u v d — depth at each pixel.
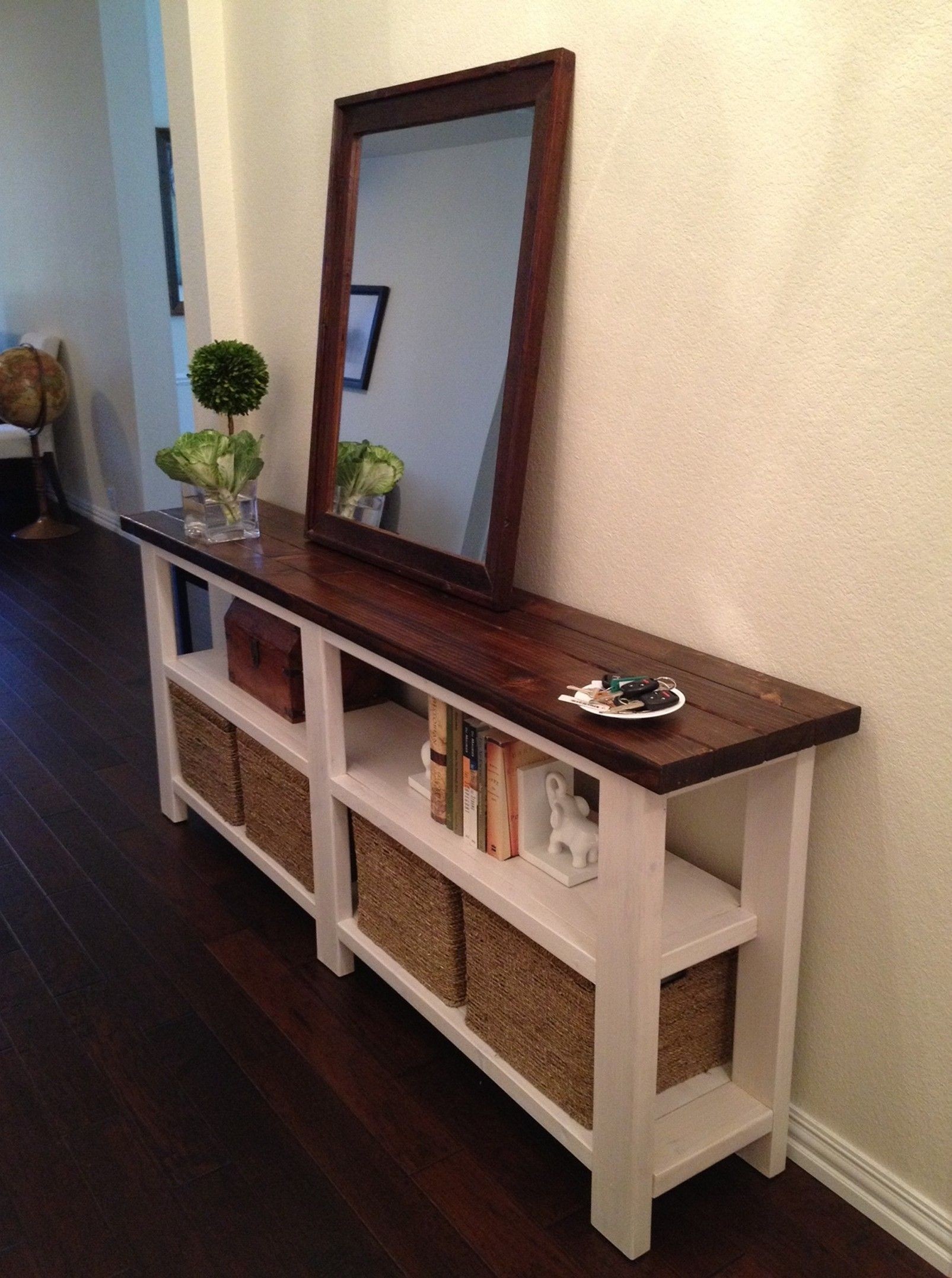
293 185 2.47
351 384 2.23
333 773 2.04
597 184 1.72
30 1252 1.55
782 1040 1.62
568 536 1.93
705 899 1.65
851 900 1.56
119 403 5.51
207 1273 1.52
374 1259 1.54
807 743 1.43
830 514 1.48
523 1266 1.53
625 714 1.40
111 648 4.09
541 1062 1.67
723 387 1.59
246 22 2.51
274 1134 1.77
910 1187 1.57
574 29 1.70
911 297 1.33
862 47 1.32
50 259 5.93
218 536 2.37
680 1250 1.56
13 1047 1.97
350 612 1.87
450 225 1.92
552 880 1.68
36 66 5.49
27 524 5.98
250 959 2.23
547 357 1.89
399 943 1.99
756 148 1.47
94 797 2.95
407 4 2.04
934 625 1.38
